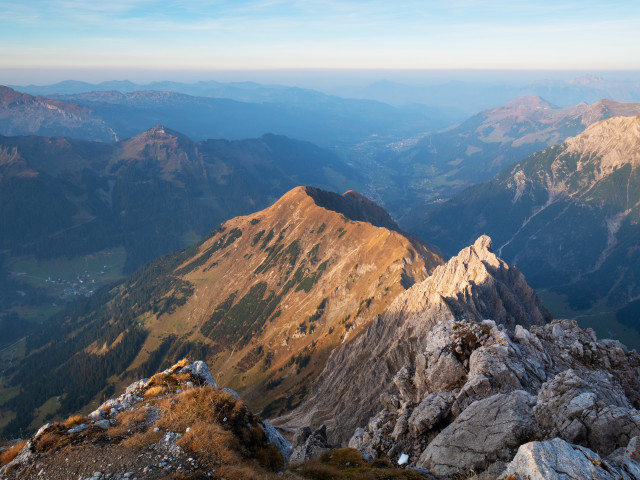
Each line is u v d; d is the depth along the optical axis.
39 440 26.36
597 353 50.25
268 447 30.08
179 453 25.31
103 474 23.31
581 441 29.44
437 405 44.34
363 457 37.06
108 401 32.84
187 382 35.41
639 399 42.59
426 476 31.31
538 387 43.31
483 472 29.66
